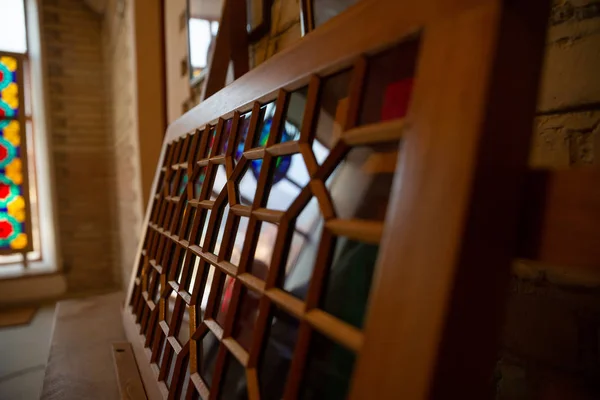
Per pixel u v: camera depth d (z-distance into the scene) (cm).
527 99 28
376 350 28
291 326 42
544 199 27
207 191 73
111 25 247
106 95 283
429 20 30
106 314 141
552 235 27
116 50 241
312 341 39
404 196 29
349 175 39
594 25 43
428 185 28
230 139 66
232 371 50
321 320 36
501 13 26
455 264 25
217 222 67
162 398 68
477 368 26
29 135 277
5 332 206
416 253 27
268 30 94
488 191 26
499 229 27
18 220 273
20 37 268
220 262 59
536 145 49
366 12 37
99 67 282
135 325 103
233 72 98
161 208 103
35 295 261
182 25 155
